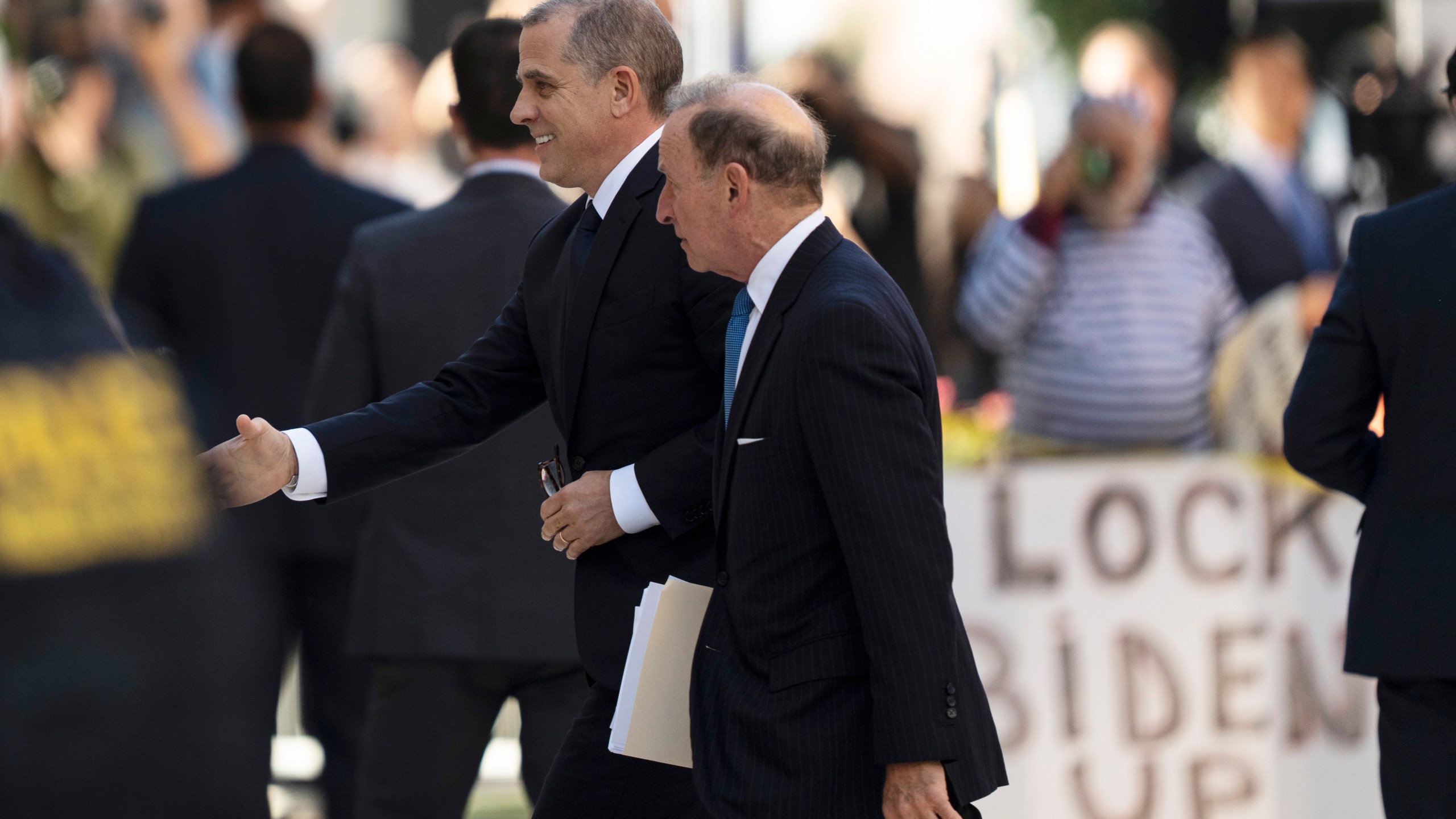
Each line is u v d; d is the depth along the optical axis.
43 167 14.37
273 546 11.27
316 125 12.00
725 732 6.90
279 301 11.56
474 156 10.24
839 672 6.71
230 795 4.59
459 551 9.84
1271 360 13.94
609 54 7.63
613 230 7.71
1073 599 12.12
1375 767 12.30
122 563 4.50
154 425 4.72
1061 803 12.05
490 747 14.62
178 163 16.27
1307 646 12.29
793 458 6.71
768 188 6.90
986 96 19.64
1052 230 13.99
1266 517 12.28
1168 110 19.73
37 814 4.30
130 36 16.25
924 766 6.44
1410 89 17.23
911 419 6.52
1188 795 12.13
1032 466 12.15
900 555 6.39
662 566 7.74
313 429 8.12
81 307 4.76
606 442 7.82
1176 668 12.17
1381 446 8.72
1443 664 8.02
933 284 17.67
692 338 7.63
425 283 9.98
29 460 4.41
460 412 8.43
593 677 7.88
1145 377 13.82
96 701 4.39
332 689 11.70
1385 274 8.48
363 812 10.12
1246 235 16.75
